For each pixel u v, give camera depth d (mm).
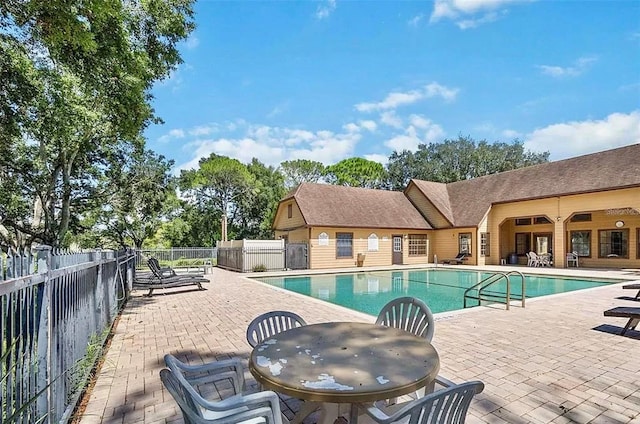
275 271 18547
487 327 6121
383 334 2803
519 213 19984
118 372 4230
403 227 22594
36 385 2641
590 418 3059
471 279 16062
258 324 3318
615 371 4109
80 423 3084
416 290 13164
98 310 5633
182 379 1888
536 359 4512
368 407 2043
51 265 3000
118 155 18750
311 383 1947
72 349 3811
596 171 17516
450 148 40906
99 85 8188
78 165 17812
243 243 20016
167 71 9938
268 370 2129
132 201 22578
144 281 10984
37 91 7852
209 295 10164
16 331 2338
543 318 6820
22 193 15906
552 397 3451
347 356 2328
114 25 6945
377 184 44375
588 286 13266
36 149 13875
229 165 37594
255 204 39969
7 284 2070
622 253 18516
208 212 38094
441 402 1756
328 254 20594
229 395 3533
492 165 38844
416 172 40156
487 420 3029
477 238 20859
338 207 21875
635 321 5691
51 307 3014
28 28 6848
